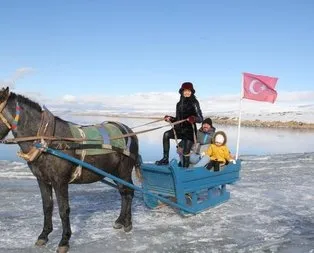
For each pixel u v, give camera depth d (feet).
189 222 25.93
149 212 27.99
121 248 21.39
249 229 24.89
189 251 21.22
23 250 20.72
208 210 28.60
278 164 50.39
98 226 24.79
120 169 23.36
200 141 29.68
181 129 28.04
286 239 23.21
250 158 55.67
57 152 19.36
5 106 18.93
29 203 29.96
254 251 21.38
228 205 30.09
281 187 37.06
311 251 21.45
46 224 21.44
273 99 34.76
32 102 19.67
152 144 82.43
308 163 51.26
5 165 44.98
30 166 20.03
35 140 19.17
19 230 23.71
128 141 23.39
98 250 21.02
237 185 37.63
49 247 21.18
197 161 28.37
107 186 36.88
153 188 26.66
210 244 22.26
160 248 21.53
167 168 24.86
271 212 28.60
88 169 21.21
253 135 109.60
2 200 30.71
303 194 34.32
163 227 24.89
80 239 22.45
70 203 30.35
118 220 24.43
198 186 26.73
